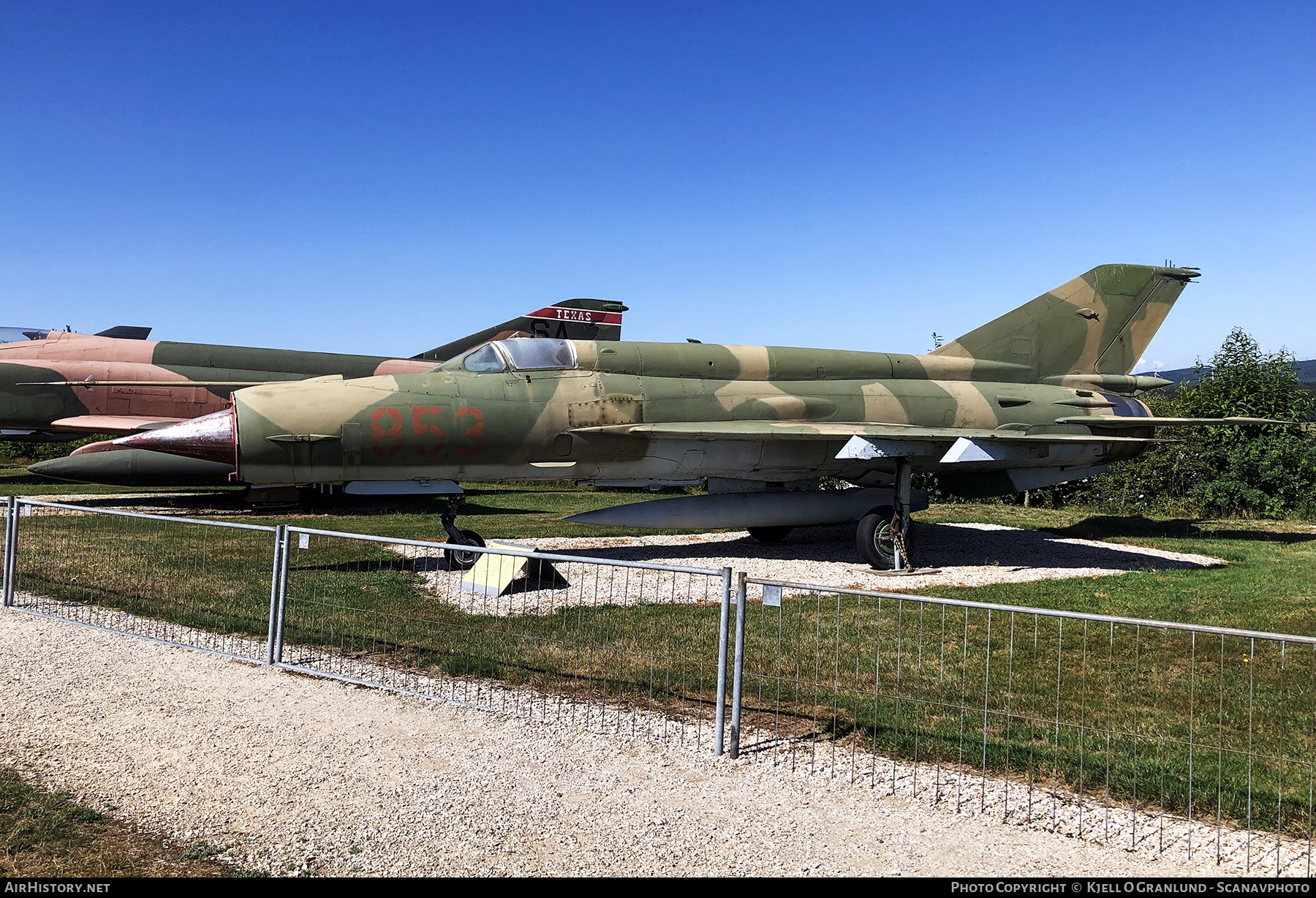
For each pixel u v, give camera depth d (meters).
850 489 15.10
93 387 21.95
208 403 23.38
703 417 13.34
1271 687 7.07
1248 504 22.45
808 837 4.38
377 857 4.09
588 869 4.01
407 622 8.74
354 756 5.33
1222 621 9.40
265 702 6.31
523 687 6.79
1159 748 5.66
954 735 5.83
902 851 4.23
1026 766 5.30
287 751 5.38
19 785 4.74
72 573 10.70
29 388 21.50
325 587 10.30
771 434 12.52
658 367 13.48
